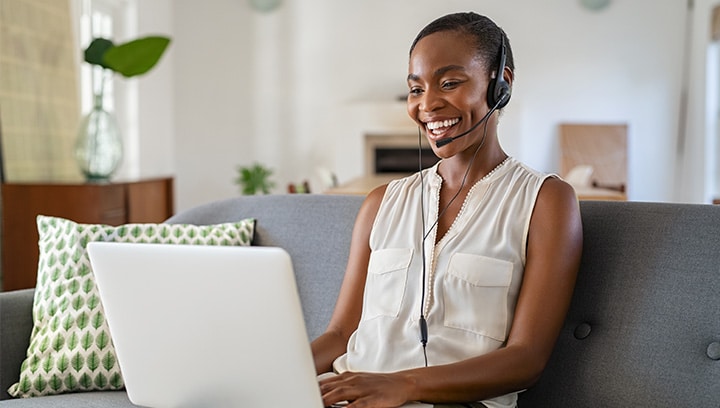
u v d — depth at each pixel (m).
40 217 2.16
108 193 4.68
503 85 1.68
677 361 1.53
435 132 1.67
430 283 1.63
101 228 2.11
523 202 1.61
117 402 1.75
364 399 1.35
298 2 7.94
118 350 1.41
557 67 7.80
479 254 1.60
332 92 7.95
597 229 1.73
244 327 1.26
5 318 1.99
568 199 1.59
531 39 7.80
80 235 2.08
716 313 1.52
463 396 1.44
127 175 6.72
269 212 2.21
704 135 7.29
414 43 1.72
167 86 7.52
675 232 1.63
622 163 7.69
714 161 7.27
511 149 7.71
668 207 1.67
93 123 4.75
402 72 7.90
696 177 7.46
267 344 1.26
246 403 1.33
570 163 7.66
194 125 7.96
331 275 2.05
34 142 4.75
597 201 1.78
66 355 1.94
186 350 1.34
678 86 7.76
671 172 7.82
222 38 7.95
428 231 1.67
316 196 2.19
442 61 1.64
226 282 1.25
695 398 1.49
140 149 6.82
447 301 1.60
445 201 1.71
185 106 7.95
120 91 6.62
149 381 1.40
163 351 1.36
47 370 1.93
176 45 7.90
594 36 7.77
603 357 1.63
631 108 7.79
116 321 1.39
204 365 1.33
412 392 1.39
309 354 1.24
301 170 8.02
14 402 1.75
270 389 1.29
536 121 7.83
